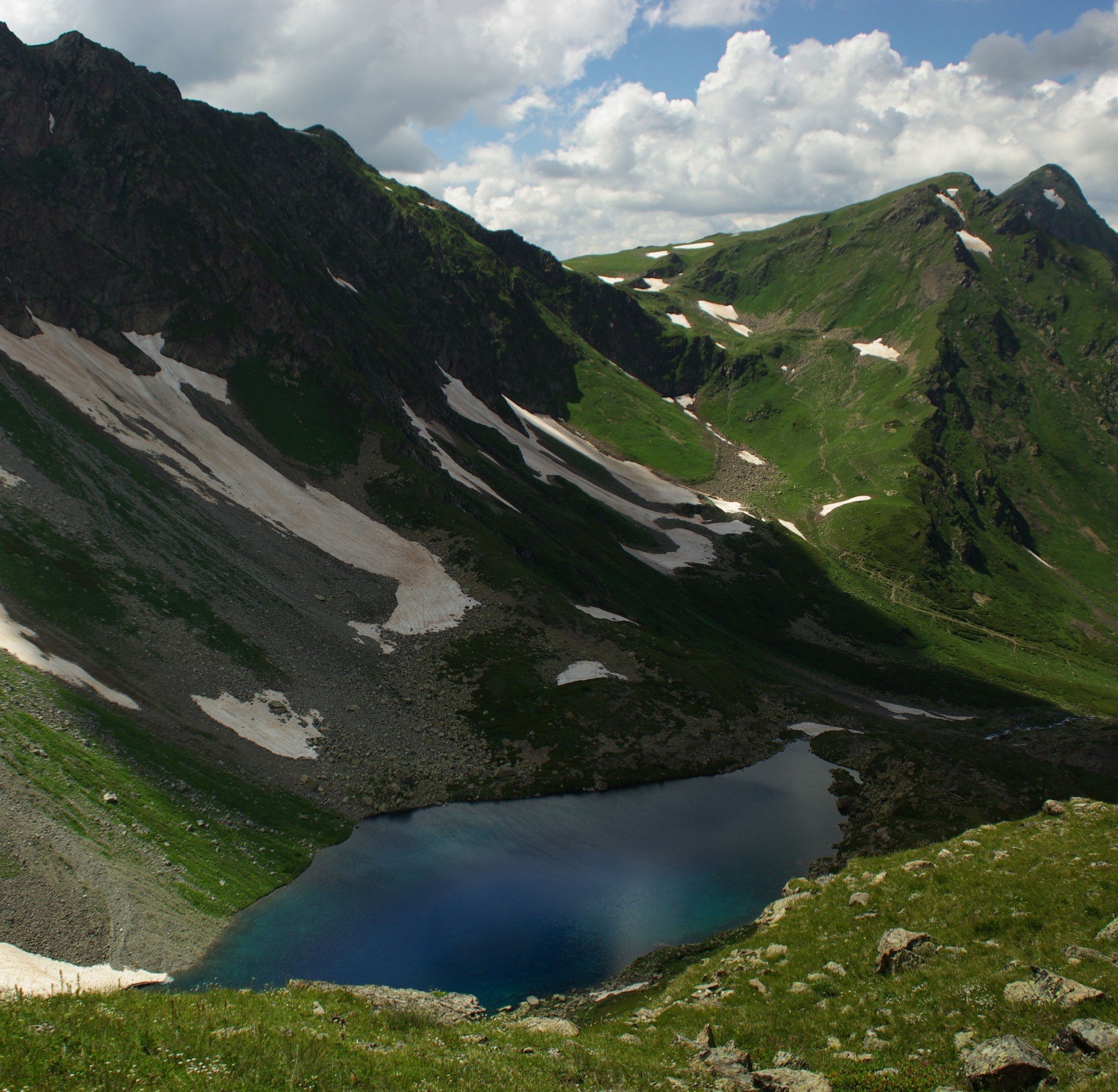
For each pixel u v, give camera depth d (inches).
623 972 1863.9
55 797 1823.3
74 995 740.0
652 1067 848.9
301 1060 661.9
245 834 2188.7
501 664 3735.2
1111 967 820.6
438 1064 741.3
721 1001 1086.4
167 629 2874.0
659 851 2623.0
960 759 3410.4
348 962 1819.6
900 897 1239.5
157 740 2319.1
